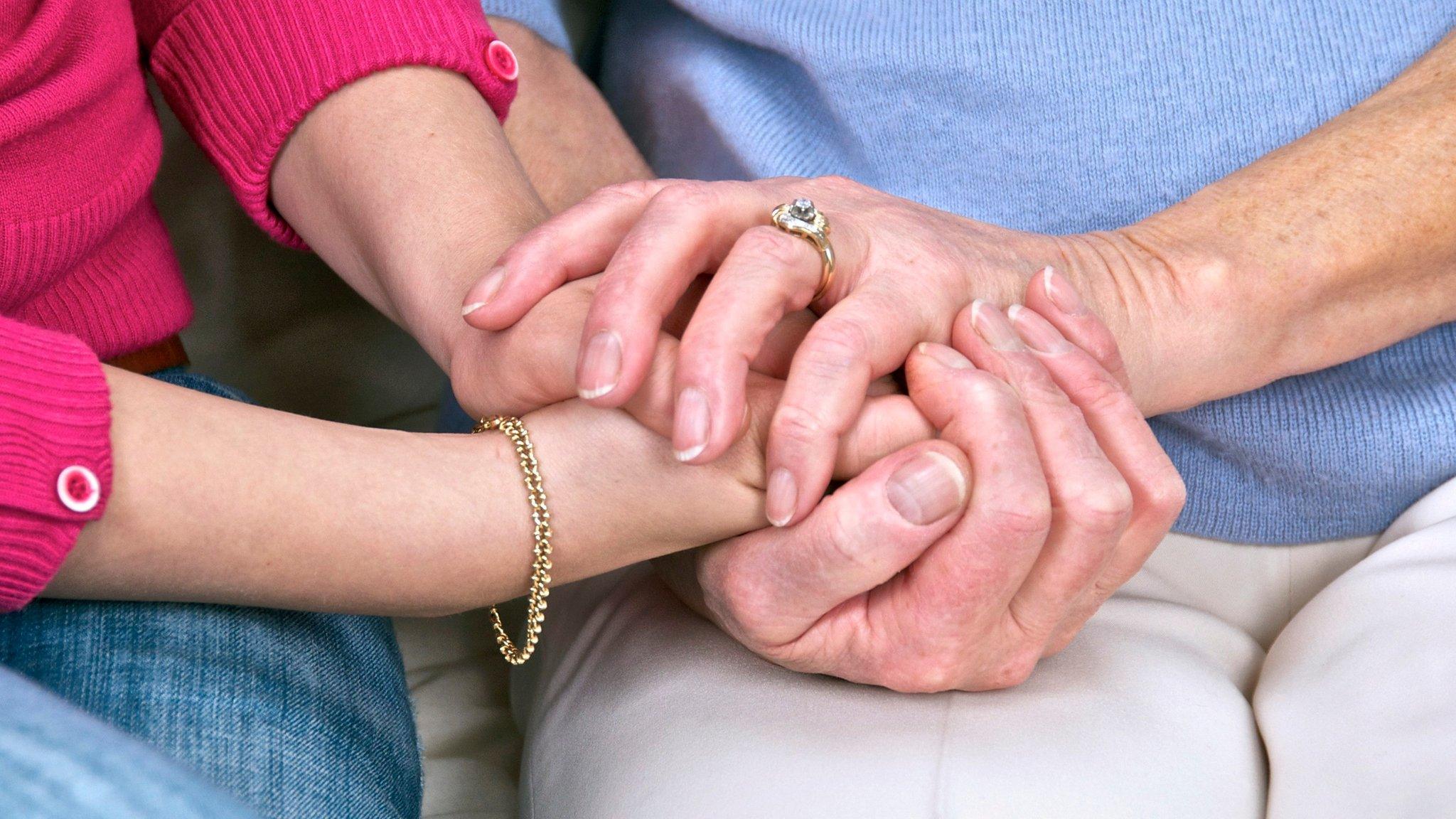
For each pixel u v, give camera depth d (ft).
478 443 3.45
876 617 3.46
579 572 3.49
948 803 3.39
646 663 3.64
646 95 4.35
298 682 3.49
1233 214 3.71
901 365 3.45
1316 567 3.91
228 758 3.37
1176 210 3.75
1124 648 3.64
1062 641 3.56
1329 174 3.69
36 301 3.57
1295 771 3.49
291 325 4.32
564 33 4.24
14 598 3.21
